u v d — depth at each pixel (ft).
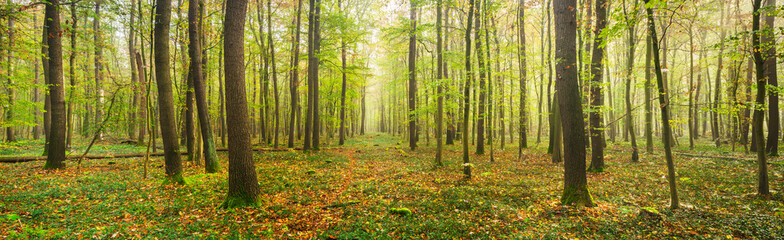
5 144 60.29
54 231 16.62
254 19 67.51
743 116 48.19
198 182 30.50
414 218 20.38
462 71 68.18
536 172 37.83
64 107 37.60
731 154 47.21
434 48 87.97
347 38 63.62
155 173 34.94
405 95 102.32
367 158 52.95
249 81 86.94
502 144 61.62
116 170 37.06
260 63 73.26
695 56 87.92
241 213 20.80
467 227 18.63
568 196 23.38
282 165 43.14
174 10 42.37
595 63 39.52
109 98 38.63
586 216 20.43
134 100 70.03
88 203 22.48
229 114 22.38
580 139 23.09
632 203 23.41
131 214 20.29
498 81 48.49
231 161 22.65
